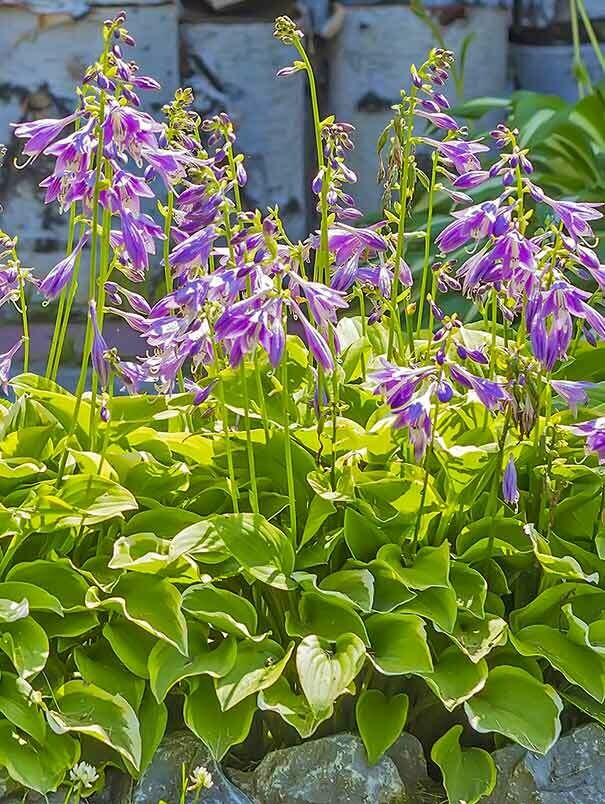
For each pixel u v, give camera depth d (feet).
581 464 5.41
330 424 5.35
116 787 5.08
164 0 8.27
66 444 5.17
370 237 5.17
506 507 5.38
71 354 8.17
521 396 4.95
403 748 5.14
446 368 4.84
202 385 5.38
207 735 4.92
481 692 5.05
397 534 5.22
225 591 5.04
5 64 8.21
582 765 5.08
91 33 8.24
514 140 4.95
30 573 5.08
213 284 4.77
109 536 5.27
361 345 5.85
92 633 5.18
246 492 5.32
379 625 5.08
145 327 5.24
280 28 5.20
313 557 5.11
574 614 5.23
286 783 5.01
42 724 4.87
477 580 5.15
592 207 4.95
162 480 5.35
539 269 4.92
